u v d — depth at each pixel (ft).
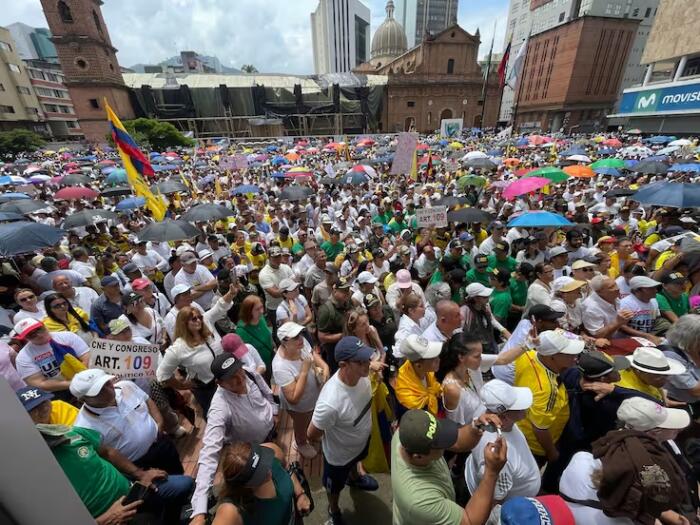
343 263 20.40
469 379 9.33
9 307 18.34
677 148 70.54
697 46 112.06
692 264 14.92
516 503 5.75
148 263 22.34
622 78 195.83
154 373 10.77
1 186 59.57
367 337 12.59
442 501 6.03
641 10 193.57
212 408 8.91
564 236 24.03
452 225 27.78
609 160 42.09
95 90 163.43
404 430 5.99
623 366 9.14
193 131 198.80
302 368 10.59
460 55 200.64
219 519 6.15
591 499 6.10
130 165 23.97
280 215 33.76
